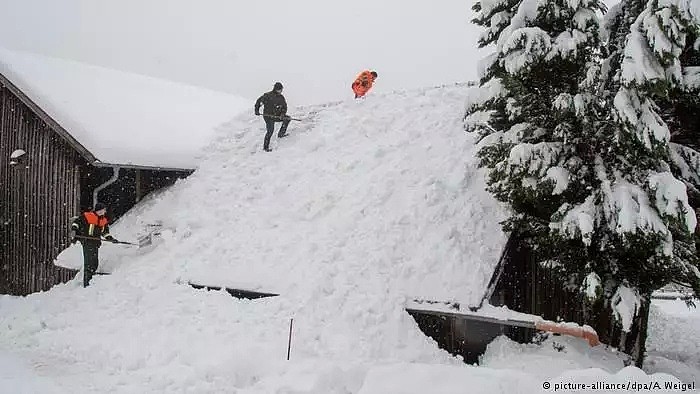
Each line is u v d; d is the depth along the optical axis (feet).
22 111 51.85
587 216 29.78
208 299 37.17
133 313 37.06
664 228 28.66
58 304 39.75
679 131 34.73
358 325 32.45
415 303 33.68
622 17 33.88
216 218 44.96
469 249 35.42
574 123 31.94
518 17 32.50
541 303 36.99
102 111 51.80
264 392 25.29
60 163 48.91
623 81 29.14
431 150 43.75
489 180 34.65
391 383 23.68
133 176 50.42
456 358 31.83
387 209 39.45
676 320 58.13
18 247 51.49
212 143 54.85
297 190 45.21
